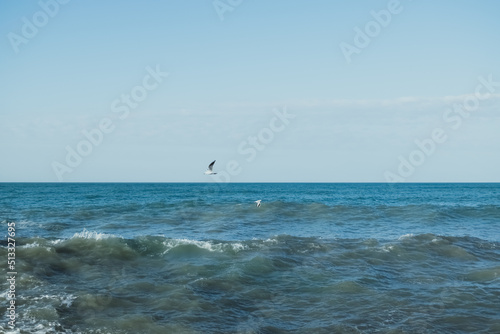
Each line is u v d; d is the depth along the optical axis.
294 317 11.47
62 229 24.80
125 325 10.63
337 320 11.20
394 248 19.06
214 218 29.92
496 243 20.89
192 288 13.45
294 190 88.12
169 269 15.89
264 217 30.48
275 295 13.19
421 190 91.00
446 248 19.38
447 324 10.91
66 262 16.31
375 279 14.77
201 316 11.32
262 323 10.99
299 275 15.20
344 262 17.03
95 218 29.61
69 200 45.47
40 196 53.41
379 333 10.35
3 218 28.77
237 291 13.45
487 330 10.53
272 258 16.98
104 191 72.69
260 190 86.06
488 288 13.87
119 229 25.27
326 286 13.98
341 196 61.03
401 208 34.94
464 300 12.66
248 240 20.39
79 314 11.31
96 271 15.38
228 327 10.72
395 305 12.27
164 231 24.72
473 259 17.95
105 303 12.11
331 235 23.58
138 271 15.60
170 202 40.47
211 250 18.58
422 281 14.67
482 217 31.19
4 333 9.87
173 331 10.34
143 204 38.31
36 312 11.17
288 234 23.36
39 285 13.48
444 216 31.02
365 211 33.41
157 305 12.05
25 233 23.14
